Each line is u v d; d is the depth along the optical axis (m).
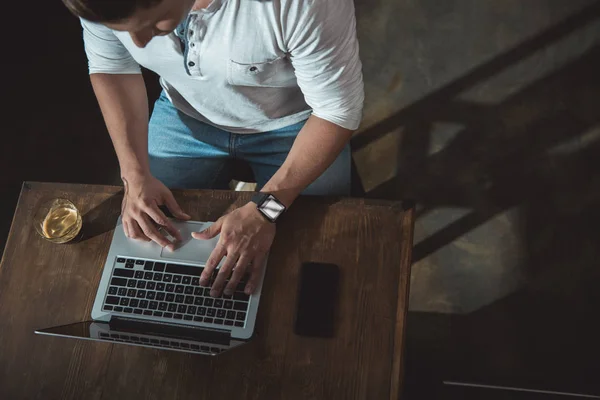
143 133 1.42
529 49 2.20
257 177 1.60
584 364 1.83
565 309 1.90
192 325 1.18
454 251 2.01
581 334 1.87
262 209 1.24
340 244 1.23
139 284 1.23
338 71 1.14
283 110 1.47
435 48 2.24
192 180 1.60
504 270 1.97
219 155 1.58
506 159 2.08
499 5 2.26
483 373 1.86
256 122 1.49
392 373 1.12
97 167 2.21
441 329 1.93
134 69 1.43
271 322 1.19
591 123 2.09
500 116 2.13
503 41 2.22
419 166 2.12
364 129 2.18
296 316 1.19
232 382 1.16
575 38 2.19
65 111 2.29
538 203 2.02
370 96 2.22
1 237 2.12
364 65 2.25
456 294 1.96
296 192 1.26
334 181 1.51
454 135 2.13
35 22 2.42
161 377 1.18
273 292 1.21
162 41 1.17
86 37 1.32
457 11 2.27
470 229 2.02
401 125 2.17
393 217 1.23
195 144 1.58
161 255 1.25
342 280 1.20
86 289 1.27
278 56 1.16
